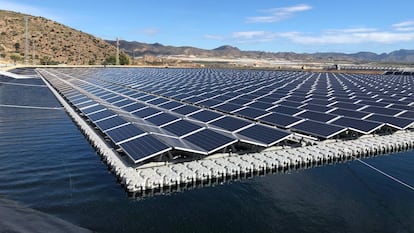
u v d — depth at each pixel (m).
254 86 54.16
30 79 68.56
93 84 58.22
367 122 25.05
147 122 25.33
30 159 20.84
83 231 12.90
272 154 20.55
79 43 192.00
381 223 14.13
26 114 33.69
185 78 71.69
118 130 21.89
